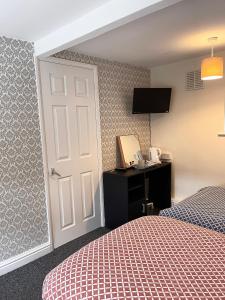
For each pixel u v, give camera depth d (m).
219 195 2.28
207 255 1.30
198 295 1.02
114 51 2.85
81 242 2.89
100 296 1.05
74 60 2.83
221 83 3.16
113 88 3.32
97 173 3.18
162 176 3.79
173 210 2.05
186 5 1.78
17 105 2.34
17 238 2.42
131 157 3.50
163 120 3.82
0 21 1.91
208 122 3.35
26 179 2.45
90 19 1.85
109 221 3.24
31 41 2.40
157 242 1.43
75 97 2.85
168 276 1.14
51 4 1.69
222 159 3.28
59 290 1.16
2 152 2.26
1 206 2.28
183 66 3.48
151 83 3.88
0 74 2.21
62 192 2.81
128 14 1.60
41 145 2.55
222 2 1.75
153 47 2.75
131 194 3.31
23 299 2.00
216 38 2.48
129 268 1.20
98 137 3.13
